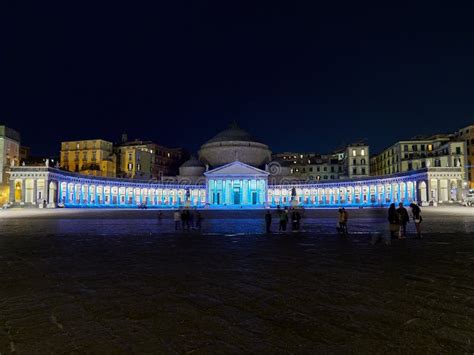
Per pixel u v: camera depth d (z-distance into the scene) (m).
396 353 6.03
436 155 104.44
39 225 34.94
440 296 9.22
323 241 21.02
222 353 6.08
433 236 22.81
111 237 23.52
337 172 146.38
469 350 6.13
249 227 32.50
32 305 8.62
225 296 9.33
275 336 6.75
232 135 133.12
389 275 11.62
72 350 6.21
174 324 7.38
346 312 8.02
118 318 7.72
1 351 6.18
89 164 111.81
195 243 20.22
